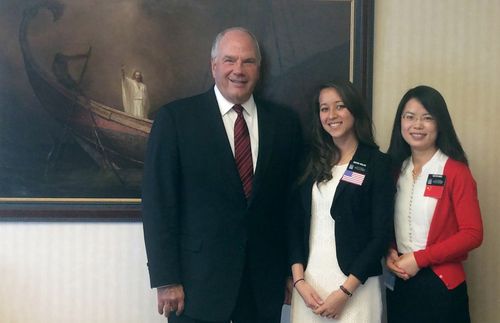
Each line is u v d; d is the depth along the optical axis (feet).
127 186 8.29
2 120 8.09
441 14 8.71
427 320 6.91
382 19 8.64
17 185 8.14
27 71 8.08
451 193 6.98
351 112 7.02
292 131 7.40
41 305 8.31
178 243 6.93
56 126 8.16
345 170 7.04
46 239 8.29
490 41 8.80
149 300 8.48
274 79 8.42
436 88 8.77
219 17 8.30
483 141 8.86
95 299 8.39
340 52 8.48
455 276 6.94
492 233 8.90
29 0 8.03
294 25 8.41
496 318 8.87
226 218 6.82
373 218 6.89
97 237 8.37
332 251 6.93
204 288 6.74
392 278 7.52
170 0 8.21
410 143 7.17
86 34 8.13
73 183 8.21
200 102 7.15
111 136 8.23
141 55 8.21
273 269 7.15
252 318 7.20
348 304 6.88
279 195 7.27
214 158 6.85
